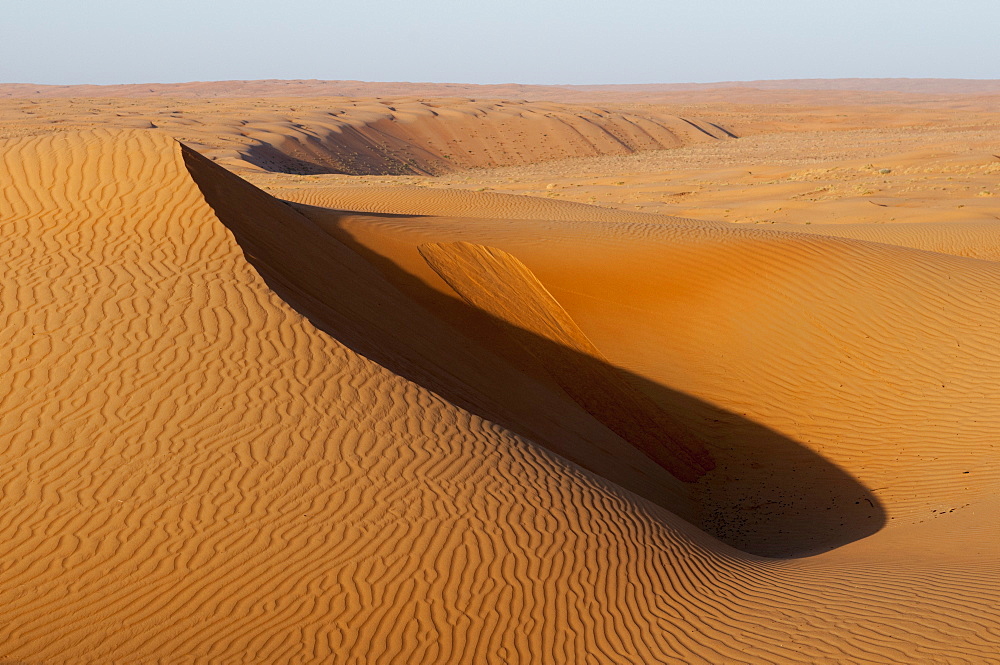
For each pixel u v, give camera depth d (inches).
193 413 328.2
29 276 397.4
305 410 341.7
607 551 313.7
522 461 358.3
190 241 440.8
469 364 536.7
